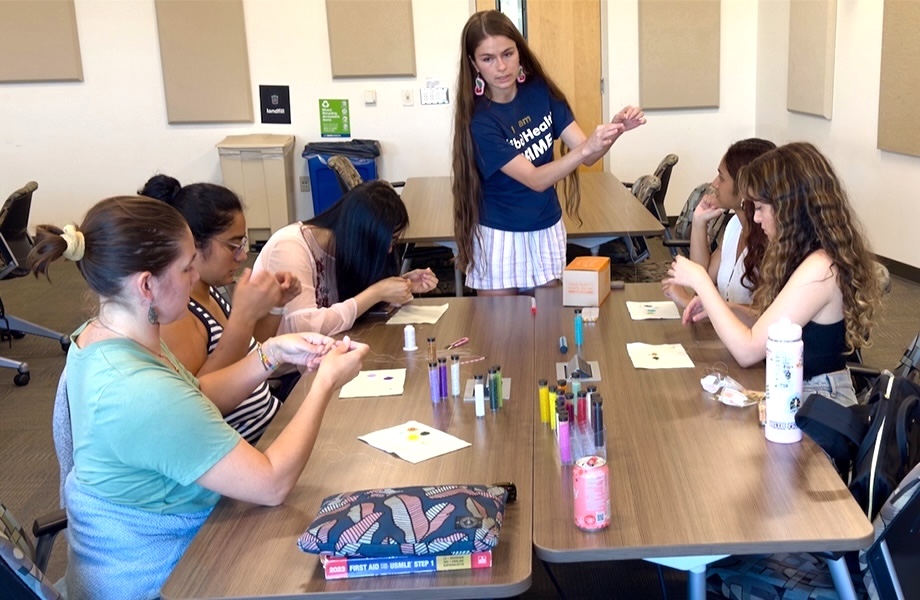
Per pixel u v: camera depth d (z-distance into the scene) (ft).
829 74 19.76
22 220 15.25
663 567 8.13
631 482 5.20
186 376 5.66
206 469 4.78
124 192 23.80
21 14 22.34
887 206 18.02
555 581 7.52
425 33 23.03
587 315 8.61
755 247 8.42
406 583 4.37
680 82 23.40
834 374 6.95
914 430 5.56
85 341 5.01
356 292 8.86
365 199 8.61
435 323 8.71
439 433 6.06
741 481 5.16
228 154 22.66
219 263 7.08
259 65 23.16
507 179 9.52
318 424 5.29
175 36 22.68
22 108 23.11
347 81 23.34
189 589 4.39
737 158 8.70
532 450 5.73
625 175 24.16
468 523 4.44
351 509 4.58
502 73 8.95
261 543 4.76
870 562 5.09
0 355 15.49
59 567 8.72
